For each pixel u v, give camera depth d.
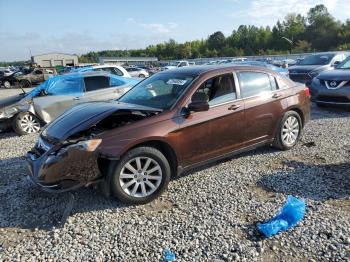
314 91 9.90
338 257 3.15
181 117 4.57
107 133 4.14
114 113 4.51
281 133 5.91
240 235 3.57
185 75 5.15
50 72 33.44
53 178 3.98
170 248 3.40
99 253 3.37
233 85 5.23
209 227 3.74
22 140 8.29
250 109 5.30
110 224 3.89
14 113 8.77
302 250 3.28
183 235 3.62
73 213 4.14
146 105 4.92
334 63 13.29
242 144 5.32
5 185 5.14
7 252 3.44
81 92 9.28
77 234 3.71
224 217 3.94
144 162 4.32
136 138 4.17
